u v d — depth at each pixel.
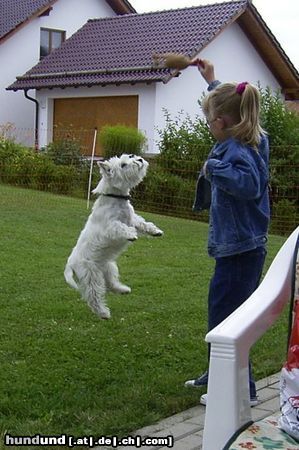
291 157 13.49
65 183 16.31
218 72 21.62
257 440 2.59
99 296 5.29
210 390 2.65
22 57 25.05
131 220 5.24
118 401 4.27
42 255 8.86
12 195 14.58
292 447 2.56
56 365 4.89
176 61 4.59
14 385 4.44
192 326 6.01
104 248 5.21
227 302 4.22
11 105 24.88
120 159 5.14
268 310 2.88
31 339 5.42
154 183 14.52
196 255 9.52
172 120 19.25
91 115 22.23
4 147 17.55
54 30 25.73
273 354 5.41
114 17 25.14
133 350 5.30
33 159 16.86
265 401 4.44
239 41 22.12
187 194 14.12
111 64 21.80
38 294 6.82
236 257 4.16
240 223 4.07
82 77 21.92
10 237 9.92
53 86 22.47
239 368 2.65
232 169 3.81
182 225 12.43
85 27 25.50
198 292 7.31
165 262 8.91
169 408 4.23
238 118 4.01
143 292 7.20
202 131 14.80
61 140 17.89
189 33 21.48
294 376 2.70
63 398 4.28
